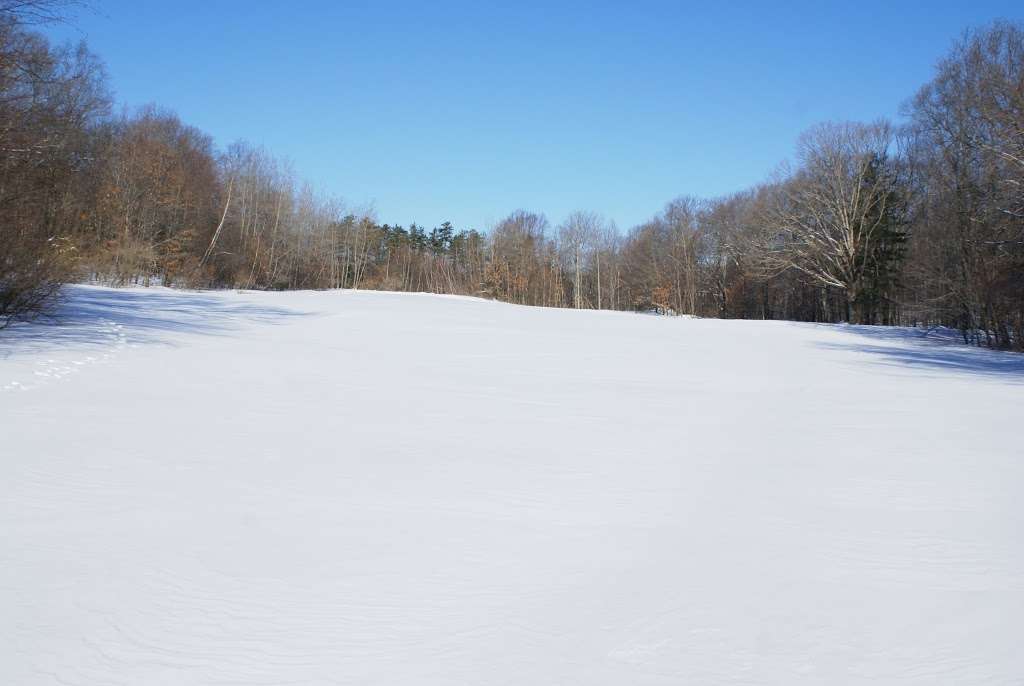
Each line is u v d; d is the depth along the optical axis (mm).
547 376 14906
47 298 16875
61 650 3738
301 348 16812
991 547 5496
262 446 8133
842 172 47938
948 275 32938
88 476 6641
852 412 11633
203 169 57656
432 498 6613
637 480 7426
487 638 4047
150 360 13312
